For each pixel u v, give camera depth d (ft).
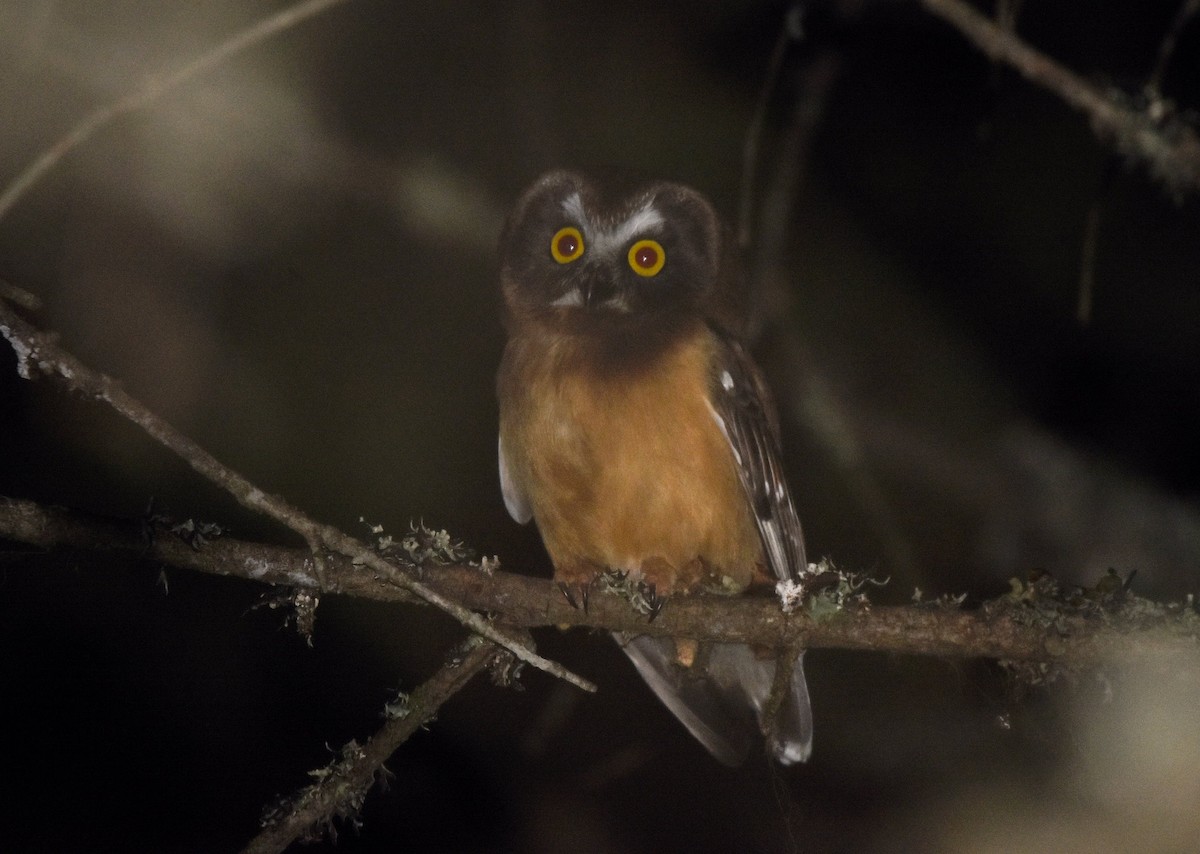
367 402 47.19
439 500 46.62
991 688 23.72
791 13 30.91
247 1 33.99
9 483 38.60
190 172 34.81
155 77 20.94
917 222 50.03
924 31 46.42
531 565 45.96
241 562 22.20
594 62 47.19
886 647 23.53
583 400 29.37
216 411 41.55
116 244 33.94
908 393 49.29
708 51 47.06
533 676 41.42
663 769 40.37
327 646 40.68
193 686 39.58
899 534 38.09
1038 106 48.06
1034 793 28.25
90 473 39.34
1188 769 22.99
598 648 41.91
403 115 45.21
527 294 32.53
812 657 39.19
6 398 38.60
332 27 43.16
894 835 36.94
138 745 38.91
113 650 39.40
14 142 31.19
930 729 37.45
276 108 38.19
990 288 49.47
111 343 35.47
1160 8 43.04
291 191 40.73
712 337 30.71
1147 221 47.50
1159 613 22.50
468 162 45.73
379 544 23.57
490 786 39.75
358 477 46.60
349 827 38.37
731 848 39.04
